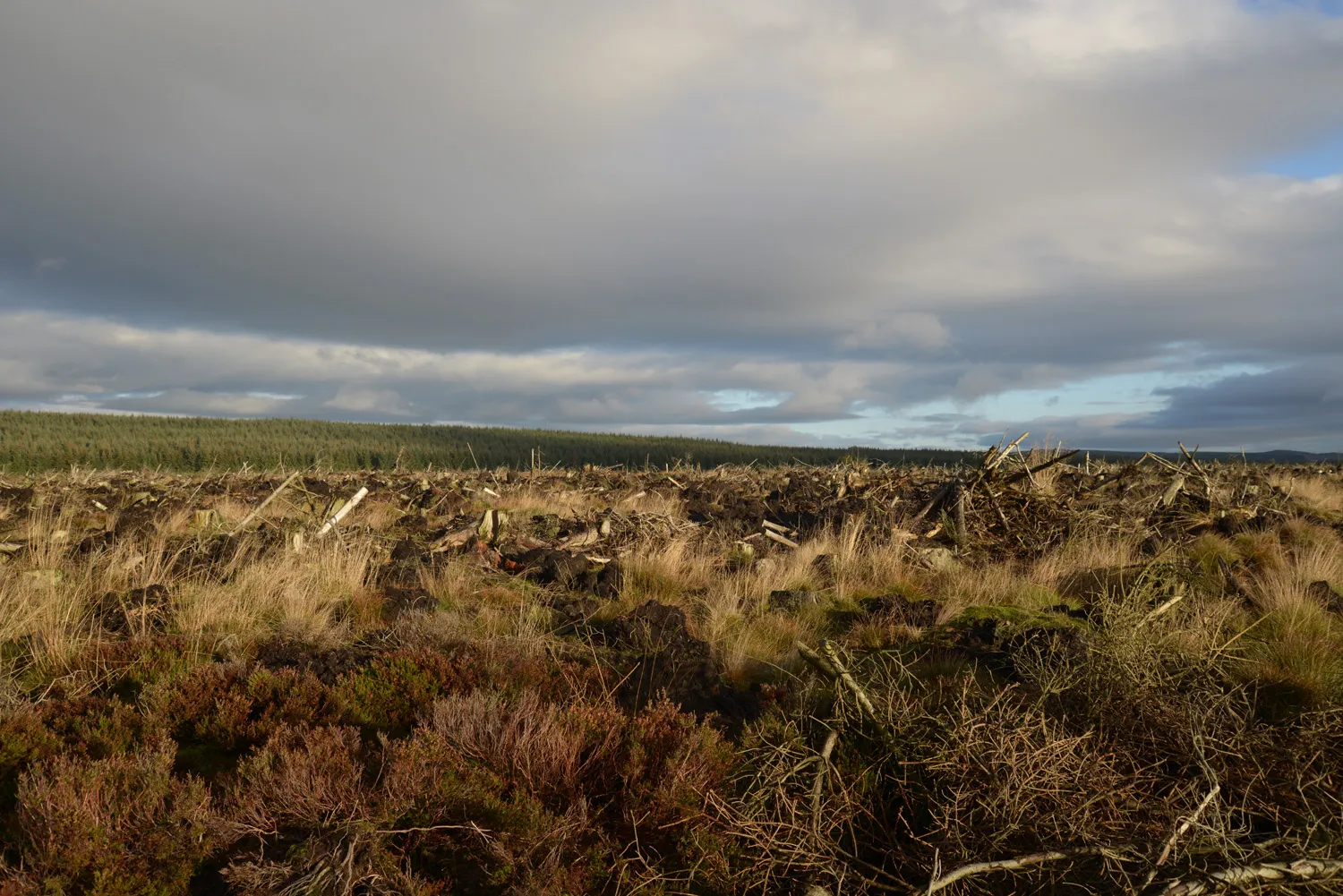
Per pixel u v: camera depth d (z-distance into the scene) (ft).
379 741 13.25
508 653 16.97
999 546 36.27
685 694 15.66
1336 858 9.17
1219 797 10.45
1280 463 94.58
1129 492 46.24
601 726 12.49
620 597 24.85
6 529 32.68
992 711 12.10
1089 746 11.90
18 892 8.71
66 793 9.93
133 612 19.90
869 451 221.66
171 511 37.17
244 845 10.13
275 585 22.33
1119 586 22.77
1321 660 17.62
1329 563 28.63
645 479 68.64
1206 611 18.65
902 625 21.30
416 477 67.15
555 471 75.66
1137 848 9.39
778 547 35.58
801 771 11.33
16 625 18.48
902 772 11.44
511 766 11.64
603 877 9.74
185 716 13.69
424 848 10.02
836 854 10.12
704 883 9.85
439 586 25.17
